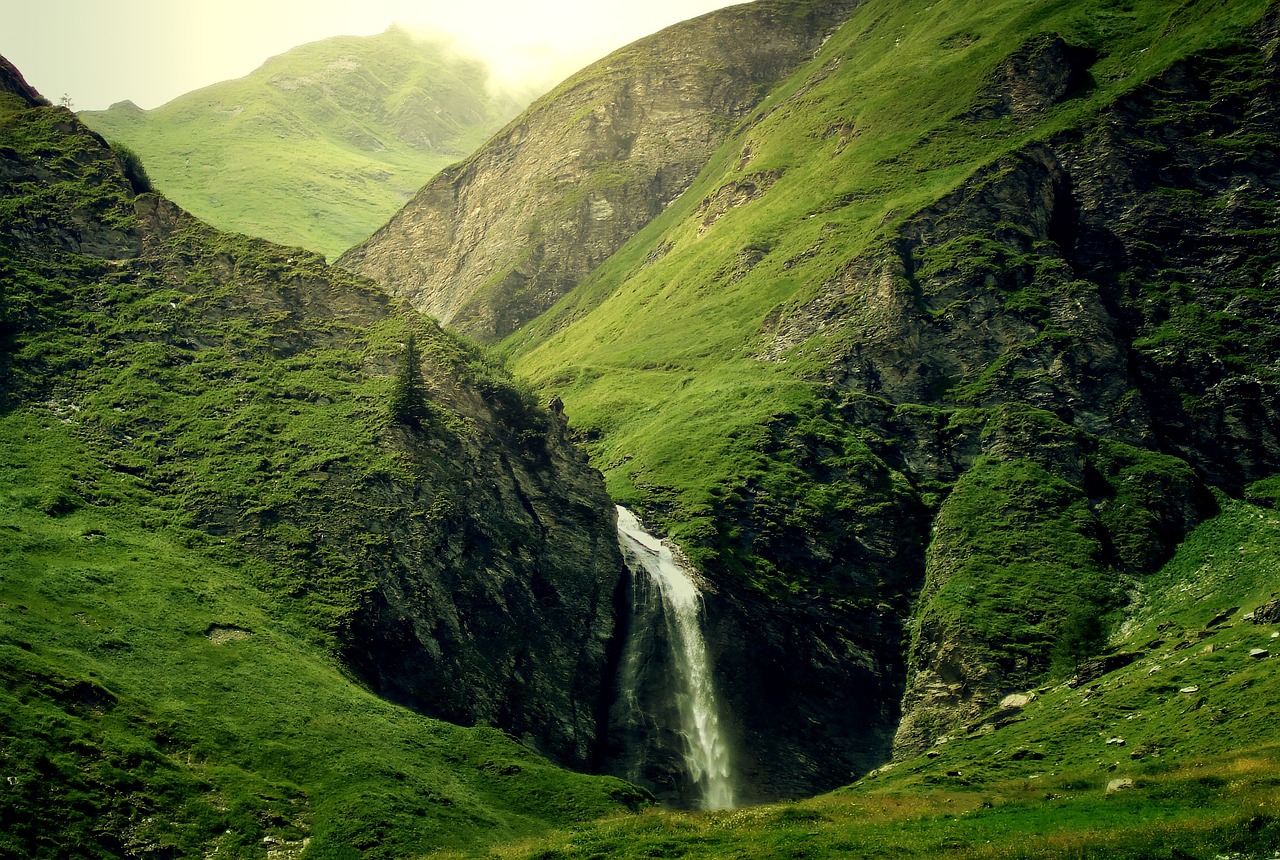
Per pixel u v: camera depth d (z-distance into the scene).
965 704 115.00
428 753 83.19
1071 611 119.81
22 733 64.81
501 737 90.38
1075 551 128.12
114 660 77.19
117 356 115.06
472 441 120.12
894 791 79.50
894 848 54.22
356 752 78.38
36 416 104.25
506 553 113.38
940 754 96.06
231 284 129.25
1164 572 125.81
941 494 145.62
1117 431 146.50
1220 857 46.78
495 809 79.31
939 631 122.56
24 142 133.88
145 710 73.44
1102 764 74.62
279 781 73.00
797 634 129.62
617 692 115.38
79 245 125.88
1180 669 86.25
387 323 133.25
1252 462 140.12
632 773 109.88
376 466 109.62
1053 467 141.25
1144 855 48.12
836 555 138.38
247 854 66.12
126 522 95.44
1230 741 66.56
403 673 96.12
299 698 81.94
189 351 119.38
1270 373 145.50
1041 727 91.50
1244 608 98.88
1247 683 74.62
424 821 73.06
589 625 116.06
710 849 58.62
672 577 128.75
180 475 103.88
